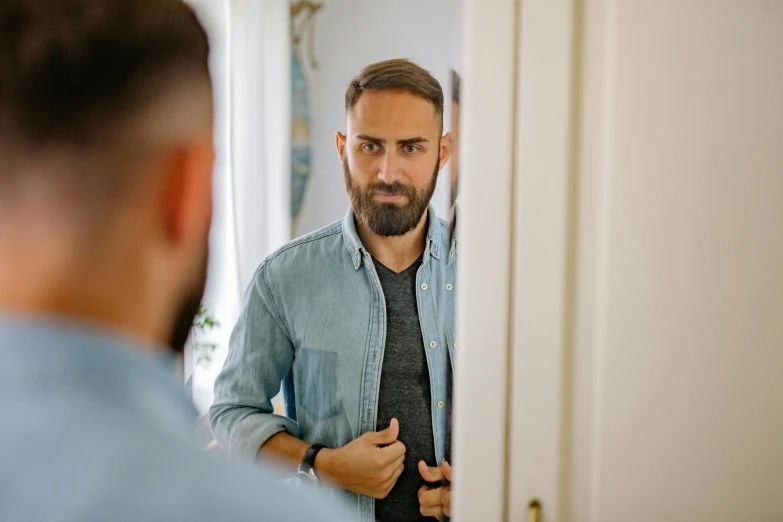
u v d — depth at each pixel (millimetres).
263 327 1055
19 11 301
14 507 240
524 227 729
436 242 1012
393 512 994
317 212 1259
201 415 1280
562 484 748
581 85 711
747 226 695
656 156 697
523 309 736
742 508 721
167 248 321
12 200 290
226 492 267
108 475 250
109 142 299
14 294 288
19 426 255
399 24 1057
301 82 1219
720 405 714
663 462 725
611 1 693
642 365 718
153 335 319
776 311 700
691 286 706
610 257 711
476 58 724
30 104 290
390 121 997
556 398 740
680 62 687
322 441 1031
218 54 1235
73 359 275
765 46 676
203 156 332
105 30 306
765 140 686
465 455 759
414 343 1009
